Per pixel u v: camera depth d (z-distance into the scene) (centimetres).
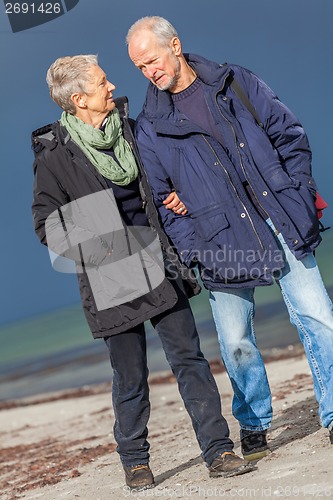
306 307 817
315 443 861
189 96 815
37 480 1149
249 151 803
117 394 848
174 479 868
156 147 820
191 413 825
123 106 837
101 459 1168
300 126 824
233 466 805
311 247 811
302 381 1427
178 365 829
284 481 753
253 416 860
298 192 805
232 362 848
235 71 822
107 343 847
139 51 799
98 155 797
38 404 2575
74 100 802
